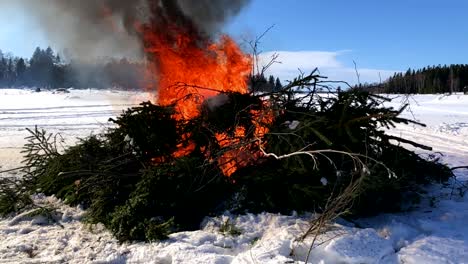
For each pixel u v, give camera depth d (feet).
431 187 20.31
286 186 16.46
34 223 16.92
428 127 59.77
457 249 13.03
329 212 13.42
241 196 16.98
